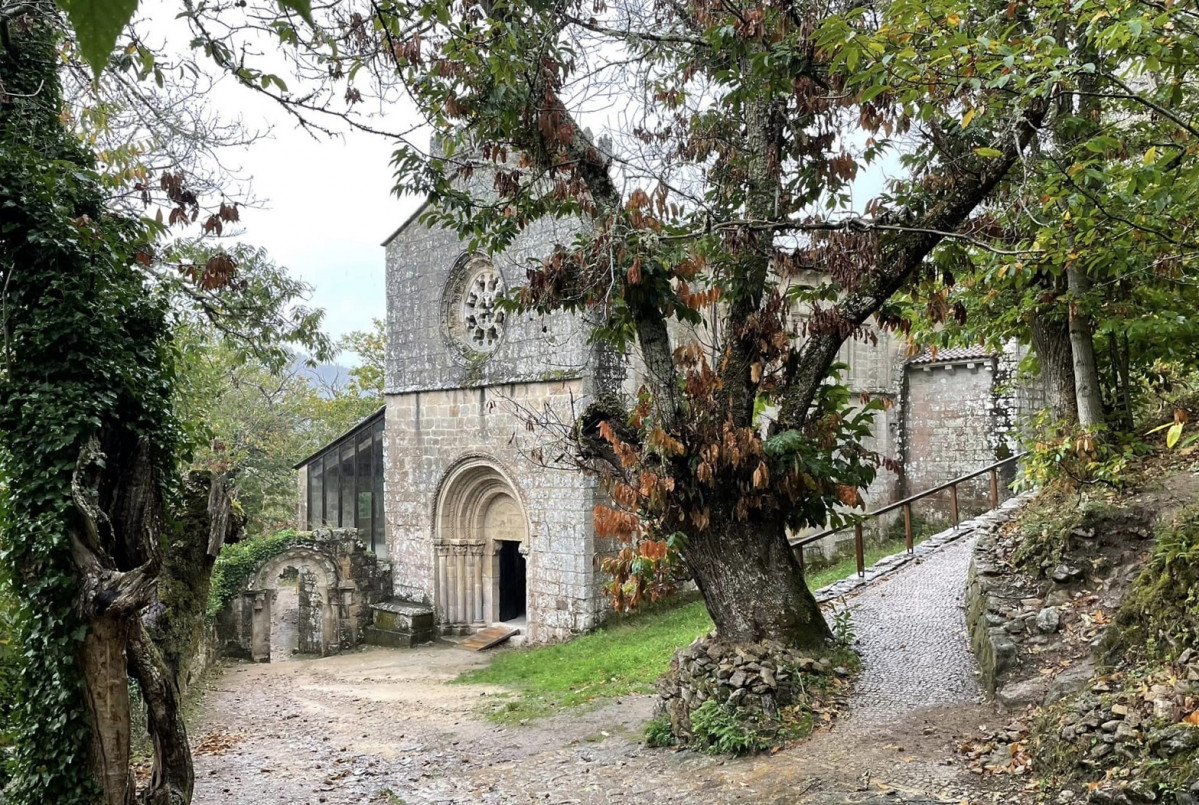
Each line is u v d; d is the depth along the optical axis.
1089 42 6.17
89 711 6.90
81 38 1.00
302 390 34.84
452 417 20.80
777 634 8.57
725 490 8.62
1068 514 9.02
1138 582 7.09
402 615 20.70
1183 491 8.47
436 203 9.14
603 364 17.91
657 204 8.45
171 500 8.45
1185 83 7.29
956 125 7.78
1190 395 10.98
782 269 8.80
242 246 10.64
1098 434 9.24
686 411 8.60
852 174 8.77
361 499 23.91
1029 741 6.32
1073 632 7.68
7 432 7.18
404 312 22.22
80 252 7.27
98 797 6.85
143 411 7.83
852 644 9.37
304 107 6.00
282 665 19.47
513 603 21.94
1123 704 5.84
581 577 17.64
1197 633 6.01
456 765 9.26
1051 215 7.37
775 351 8.62
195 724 12.86
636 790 7.22
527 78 7.99
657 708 8.89
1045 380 10.80
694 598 18.72
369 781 9.04
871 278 8.29
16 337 7.19
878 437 23.36
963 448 22.56
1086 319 9.45
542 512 18.48
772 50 7.96
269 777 9.59
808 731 7.54
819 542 21.28
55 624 6.89
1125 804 5.05
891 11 5.62
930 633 9.60
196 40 5.66
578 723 10.38
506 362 19.31
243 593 20.19
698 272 9.16
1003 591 8.77
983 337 11.30
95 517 6.87
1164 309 8.88
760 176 8.86
